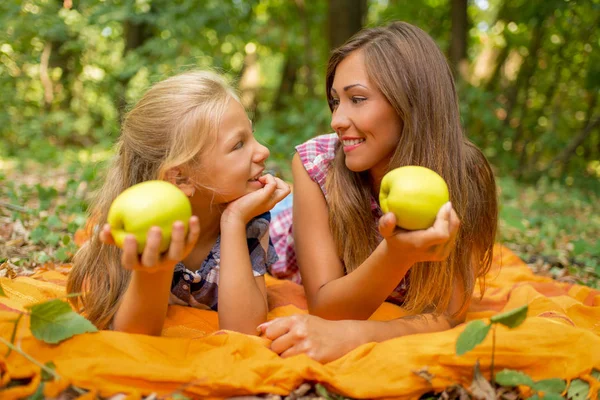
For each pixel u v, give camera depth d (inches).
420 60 78.4
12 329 63.0
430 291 80.0
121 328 67.8
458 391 63.9
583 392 65.5
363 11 349.7
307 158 88.0
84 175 163.8
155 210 54.6
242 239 76.0
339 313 77.5
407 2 438.3
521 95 417.7
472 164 83.4
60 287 86.8
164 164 73.4
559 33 373.1
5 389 56.3
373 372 64.9
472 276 81.7
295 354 68.2
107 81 399.5
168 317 80.4
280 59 575.5
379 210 87.3
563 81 402.0
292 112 371.2
